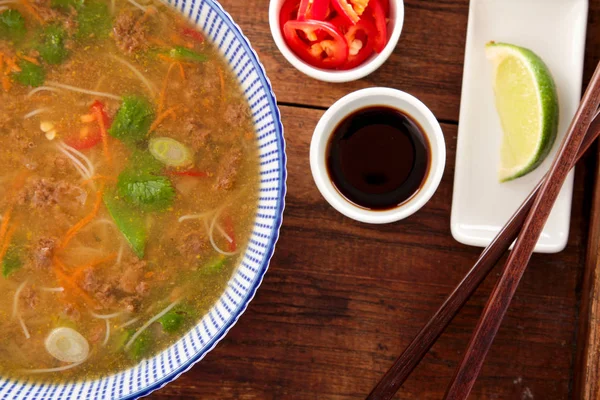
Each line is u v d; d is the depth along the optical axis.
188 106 0.47
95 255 0.47
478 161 0.49
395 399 0.50
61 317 0.47
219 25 0.45
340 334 0.50
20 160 0.47
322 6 0.48
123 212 0.47
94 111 0.47
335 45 0.48
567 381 0.50
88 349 0.47
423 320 0.50
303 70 0.48
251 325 0.50
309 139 0.50
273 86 0.50
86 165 0.47
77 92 0.47
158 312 0.47
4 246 0.47
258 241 0.46
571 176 0.48
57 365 0.47
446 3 0.50
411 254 0.50
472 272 0.45
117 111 0.47
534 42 0.49
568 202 0.49
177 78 0.47
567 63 0.49
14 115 0.47
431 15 0.50
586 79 0.50
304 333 0.50
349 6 0.48
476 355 0.43
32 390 0.47
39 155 0.47
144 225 0.47
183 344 0.47
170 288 0.47
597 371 0.47
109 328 0.47
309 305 0.50
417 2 0.50
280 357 0.50
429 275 0.50
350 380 0.50
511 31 0.49
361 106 0.48
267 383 0.50
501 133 0.49
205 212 0.47
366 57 0.50
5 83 0.47
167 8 0.46
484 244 0.49
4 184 0.47
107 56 0.47
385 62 0.50
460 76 0.50
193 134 0.47
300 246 0.50
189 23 0.46
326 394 0.50
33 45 0.47
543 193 0.44
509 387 0.50
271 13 0.48
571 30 0.49
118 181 0.47
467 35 0.49
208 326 0.46
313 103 0.50
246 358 0.50
